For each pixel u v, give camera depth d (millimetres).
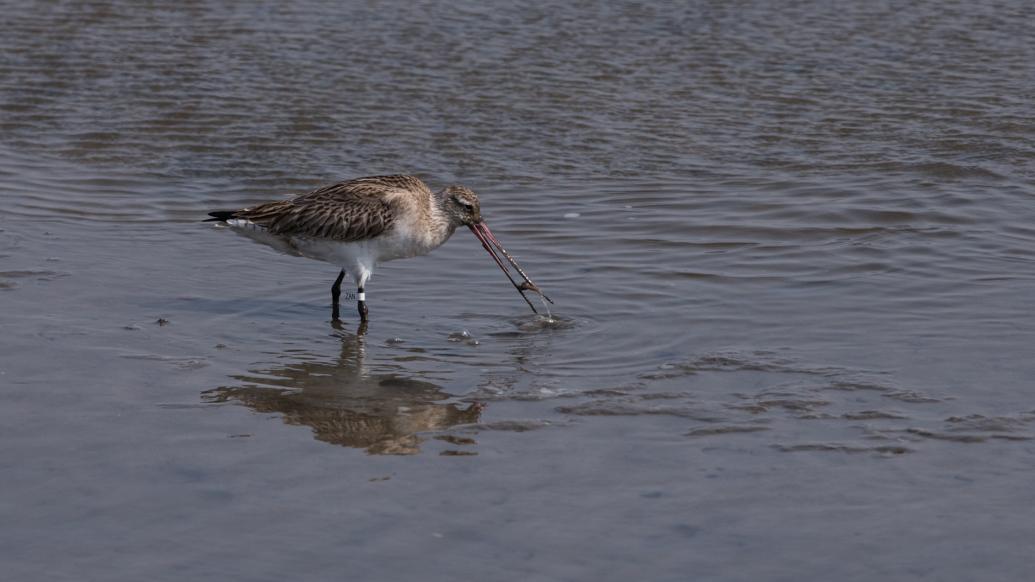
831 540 9836
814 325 14664
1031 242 17609
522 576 9359
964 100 24109
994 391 12586
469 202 15812
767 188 20172
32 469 10969
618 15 29266
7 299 15273
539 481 10797
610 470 10984
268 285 16484
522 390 12852
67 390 12688
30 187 20188
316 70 25688
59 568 9445
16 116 23375
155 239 18109
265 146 22109
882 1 30266
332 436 11758
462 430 11867
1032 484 10641
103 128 22891
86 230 18344
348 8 29750
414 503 10430
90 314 14969
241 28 28312
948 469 10914
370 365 13695
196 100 24109
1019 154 21516
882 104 24031
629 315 15211
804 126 22984
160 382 13016
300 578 9336
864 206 19203
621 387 12844
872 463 11039
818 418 11969
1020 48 27094
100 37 27672
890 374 13062
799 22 28844
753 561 9562
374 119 23250
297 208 15438
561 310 15469
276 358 13875
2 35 27625
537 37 27766
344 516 10211
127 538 9875
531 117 23375
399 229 15461
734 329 14602
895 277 16312
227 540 9844
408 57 26453
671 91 24734
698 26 28547
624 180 20656
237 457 11273
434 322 15164
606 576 9367
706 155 21719
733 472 10914
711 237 18219
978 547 9727
